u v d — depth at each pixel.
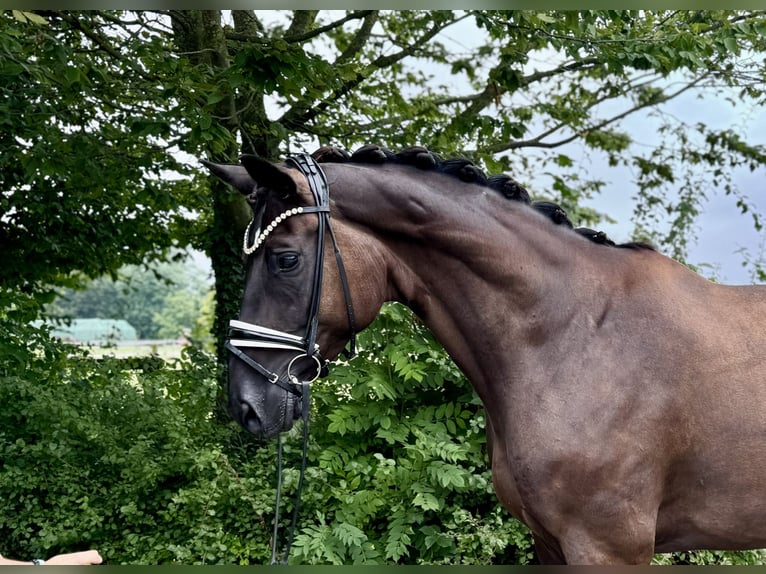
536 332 1.88
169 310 46.91
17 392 4.04
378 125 5.15
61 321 6.77
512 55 4.71
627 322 1.86
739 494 1.79
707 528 1.84
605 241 2.04
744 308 1.92
